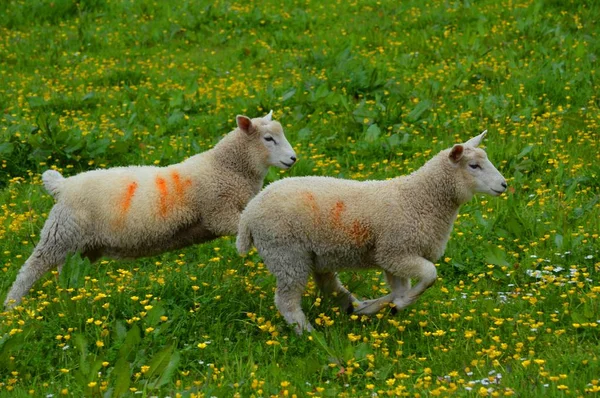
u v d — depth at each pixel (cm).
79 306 1081
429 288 1192
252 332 1084
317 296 1165
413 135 1783
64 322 1066
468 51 2258
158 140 1830
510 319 1046
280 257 1078
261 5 2845
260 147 1299
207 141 1797
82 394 909
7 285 1232
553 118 1797
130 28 2727
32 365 992
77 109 2102
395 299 1101
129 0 2902
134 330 994
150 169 1255
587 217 1363
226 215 1273
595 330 1017
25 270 1198
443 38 2414
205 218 1267
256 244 1093
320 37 2538
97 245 1220
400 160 1675
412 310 1124
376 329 1055
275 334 1036
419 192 1091
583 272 1186
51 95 2170
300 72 2230
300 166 1622
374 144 1727
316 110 1898
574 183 1462
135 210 1211
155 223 1222
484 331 1052
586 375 905
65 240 1198
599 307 1059
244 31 2662
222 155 1287
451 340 1037
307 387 923
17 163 1691
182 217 1244
